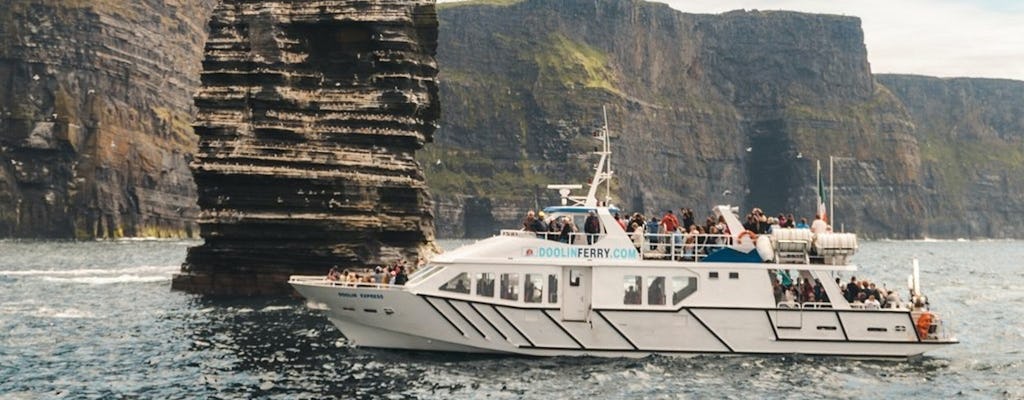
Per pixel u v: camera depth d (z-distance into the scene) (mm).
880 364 68688
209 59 122438
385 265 120625
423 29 130000
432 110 133625
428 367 66688
